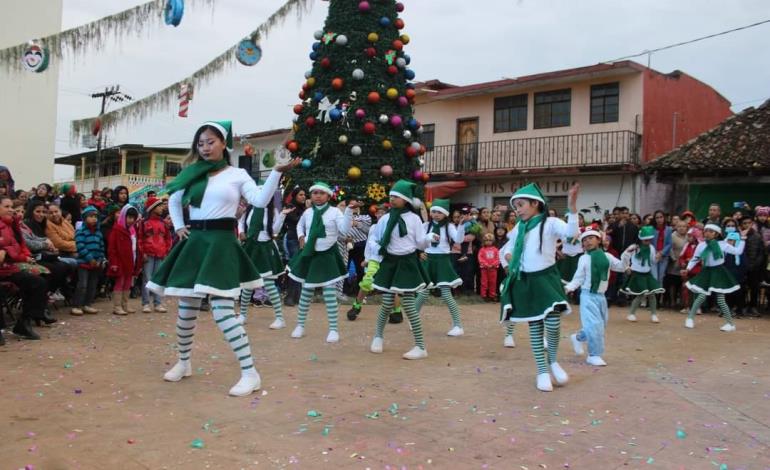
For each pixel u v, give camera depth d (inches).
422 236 267.9
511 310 224.1
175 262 203.2
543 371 217.9
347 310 406.3
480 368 247.9
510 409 191.3
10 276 273.6
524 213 227.9
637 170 728.3
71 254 361.4
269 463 140.5
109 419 168.2
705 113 882.1
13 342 270.7
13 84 756.6
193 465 137.9
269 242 335.9
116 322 330.3
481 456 150.1
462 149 887.7
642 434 171.5
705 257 385.4
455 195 900.0
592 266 267.6
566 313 220.4
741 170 603.5
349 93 493.4
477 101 880.9
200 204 201.6
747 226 453.4
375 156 492.1
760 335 363.3
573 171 763.4
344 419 174.7
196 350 265.3
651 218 509.0
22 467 133.4
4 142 764.0
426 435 163.8
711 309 475.8
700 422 183.8
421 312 418.3
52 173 804.0
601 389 220.1
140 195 737.6
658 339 339.9
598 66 755.4
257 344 286.4
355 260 479.5
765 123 657.6
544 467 144.6
